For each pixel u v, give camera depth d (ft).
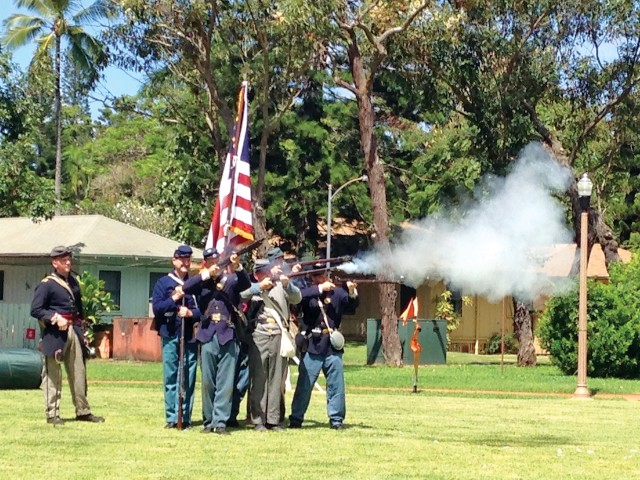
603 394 72.64
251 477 32.83
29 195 113.39
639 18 108.27
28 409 51.93
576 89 113.19
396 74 121.60
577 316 91.81
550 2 107.04
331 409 45.91
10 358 62.95
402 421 50.37
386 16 104.17
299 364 46.19
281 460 36.45
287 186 149.07
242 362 45.70
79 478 32.32
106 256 123.65
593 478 34.06
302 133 147.84
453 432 46.03
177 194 142.61
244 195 56.75
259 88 111.75
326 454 38.01
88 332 111.96
